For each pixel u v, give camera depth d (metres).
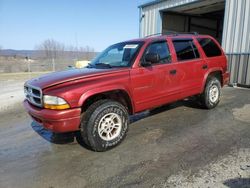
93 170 3.13
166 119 5.09
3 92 10.38
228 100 6.68
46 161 3.47
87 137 3.53
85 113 3.54
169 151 3.54
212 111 5.55
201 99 5.55
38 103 3.56
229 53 9.83
